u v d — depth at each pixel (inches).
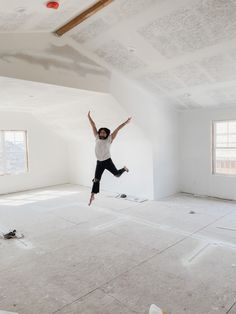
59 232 173.9
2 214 216.5
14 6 108.1
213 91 208.5
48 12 124.3
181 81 197.0
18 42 142.7
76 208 230.8
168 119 262.7
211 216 202.1
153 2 125.2
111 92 193.2
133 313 94.0
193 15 127.5
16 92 180.7
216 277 116.6
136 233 170.1
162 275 119.0
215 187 257.6
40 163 331.0
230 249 144.7
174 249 145.6
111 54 174.2
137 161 262.8
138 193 266.4
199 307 96.6
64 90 174.9
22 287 111.1
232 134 248.2
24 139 317.1
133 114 217.2
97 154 161.5
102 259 135.1
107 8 133.5
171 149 270.7
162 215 206.7
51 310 96.1
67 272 122.7
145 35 148.7
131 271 122.8
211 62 164.6
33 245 154.0
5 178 300.5
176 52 159.8
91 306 98.1
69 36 162.7
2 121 292.0
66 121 280.8
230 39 140.6
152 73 190.4
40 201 259.4
